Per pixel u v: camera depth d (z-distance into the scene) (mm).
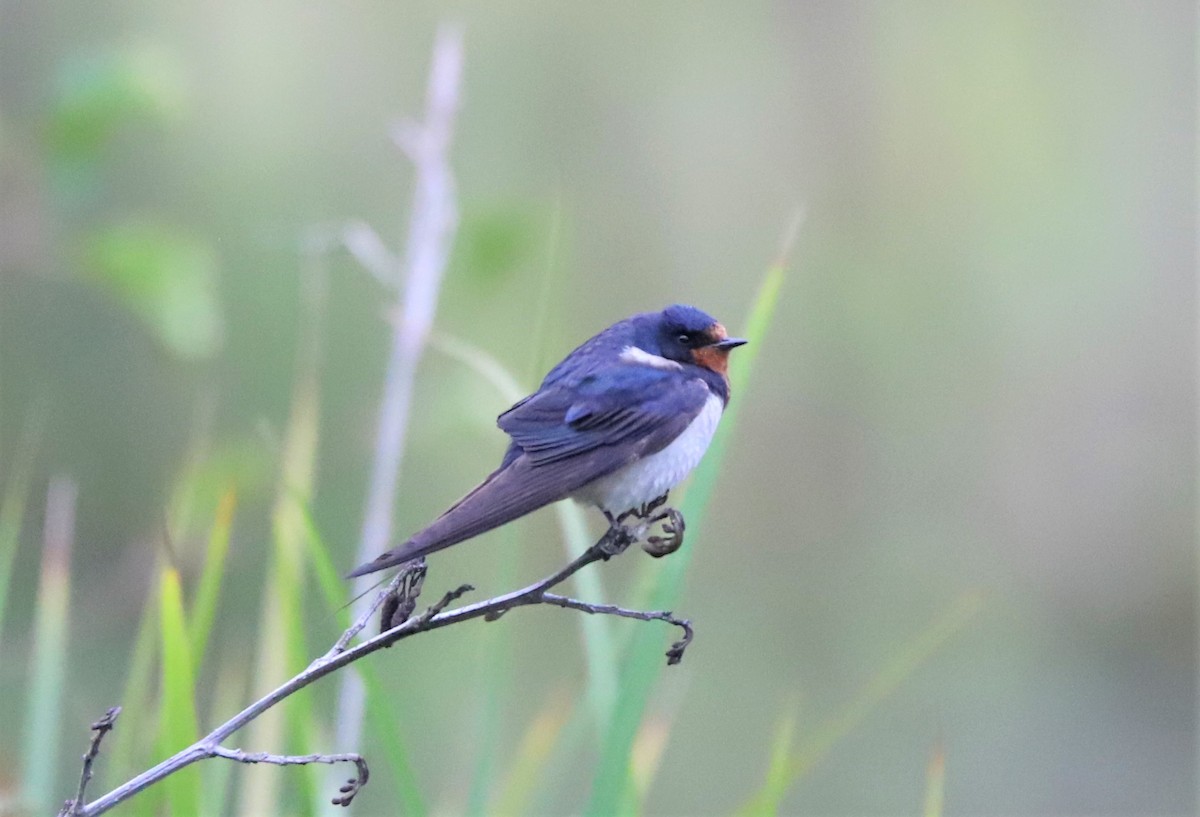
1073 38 19984
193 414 12617
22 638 10305
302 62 16594
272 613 6238
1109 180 19953
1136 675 16562
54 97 8070
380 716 5422
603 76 18453
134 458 12898
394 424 7668
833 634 16484
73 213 8336
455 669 11789
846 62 19562
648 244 18688
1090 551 18578
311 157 16031
